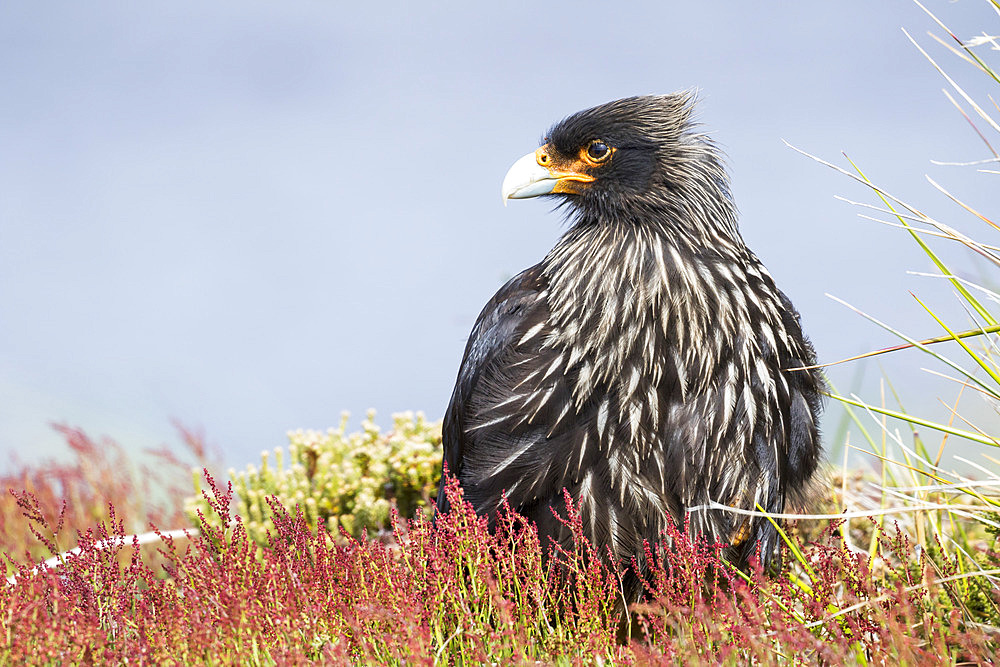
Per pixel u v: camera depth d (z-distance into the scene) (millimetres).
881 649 6602
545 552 8648
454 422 9711
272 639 7340
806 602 7535
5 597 7531
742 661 7004
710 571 8375
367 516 12055
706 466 8461
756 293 8836
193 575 7734
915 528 9109
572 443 8492
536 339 8805
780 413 8711
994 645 7430
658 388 8445
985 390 7508
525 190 9438
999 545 8133
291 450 13125
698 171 9023
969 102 7785
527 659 7156
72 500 13406
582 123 9250
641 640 8703
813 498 9367
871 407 7902
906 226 7793
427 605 7598
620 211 9008
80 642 6996
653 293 8484
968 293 7914
